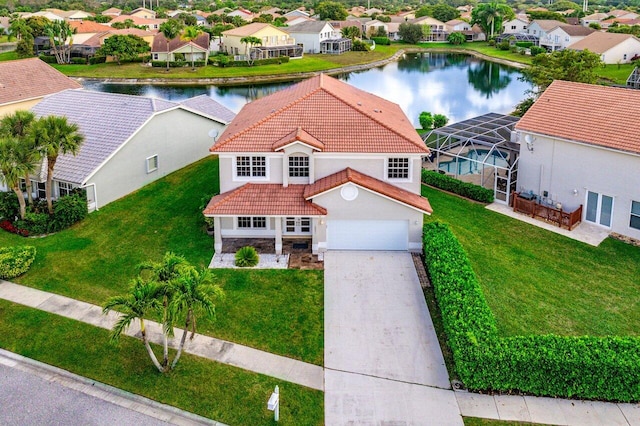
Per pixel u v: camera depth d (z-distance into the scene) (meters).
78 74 105.00
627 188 31.83
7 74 49.47
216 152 31.25
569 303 26.23
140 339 23.75
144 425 19.39
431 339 23.84
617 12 187.38
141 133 38.72
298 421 19.58
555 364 19.94
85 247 31.55
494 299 26.45
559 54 59.53
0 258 28.12
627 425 19.17
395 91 92.00
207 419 19.64
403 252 30.98
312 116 32.69
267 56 120.44
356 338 23.91
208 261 29.94
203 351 23.00
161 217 35.16
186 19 161.38
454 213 35.84
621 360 19.83
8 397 20.59
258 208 30.08
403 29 161.62
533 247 31.58
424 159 43.94
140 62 116.69
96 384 21.25
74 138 33.03
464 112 75.88
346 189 29.73
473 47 151.62
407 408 20.09
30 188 34.62
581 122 34.31
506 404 20.19
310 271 28.94
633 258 30.30
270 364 22.34
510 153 38.38
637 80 83.75
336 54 134.25
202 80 102.94
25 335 24.02
